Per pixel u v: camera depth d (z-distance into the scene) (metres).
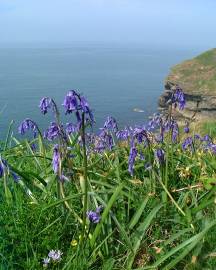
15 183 0.69
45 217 0.63
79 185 0.69
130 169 0.70
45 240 0.59
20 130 0.78
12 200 0.65
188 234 0.61
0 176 0.62
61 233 0.62
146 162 0.80
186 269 0.56
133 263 0.59
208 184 0.74
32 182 0.71
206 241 0.59
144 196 0.70
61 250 0.60
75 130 0.80
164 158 0.77
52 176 0.71
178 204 0.70
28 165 0.83
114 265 0.58
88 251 0.58
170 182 0.77
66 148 0.68
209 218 0.64
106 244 0.60
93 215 0.58
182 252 0.56
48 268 0.56
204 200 0.66
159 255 0.58
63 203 0.64
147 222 0.60
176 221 0.63
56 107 0.67
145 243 0.61
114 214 0.64
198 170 0.83
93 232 0.60
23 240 0.59
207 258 0.57
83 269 0.56
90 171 0.72
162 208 0.67
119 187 0.60
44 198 0.68
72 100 0.58
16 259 0.57
